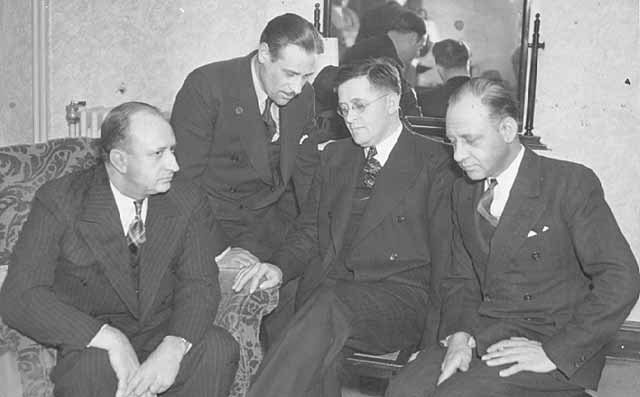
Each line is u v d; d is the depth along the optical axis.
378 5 4.84
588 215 2.85
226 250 3.43
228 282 3.26
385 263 3.38
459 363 2.87
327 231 3.46
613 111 4.75
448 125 2.87
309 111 3.73
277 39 3.38
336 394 3.18
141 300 3.00
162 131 2.89
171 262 3.07
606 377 4.54
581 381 2.81
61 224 2.93
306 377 3.04
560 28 4.75
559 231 2.89
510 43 4.75
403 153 3.39
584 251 2.84
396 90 3.34
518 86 4.78
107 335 2.89
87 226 2.93
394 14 4.83
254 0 5.10
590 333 2.76
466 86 2.87
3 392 3.38
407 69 4.86
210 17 5.19
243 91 3.60
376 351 3.27
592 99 4.77
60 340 2.89
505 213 2.92
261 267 3.28
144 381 2.84
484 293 3.03
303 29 3.39
